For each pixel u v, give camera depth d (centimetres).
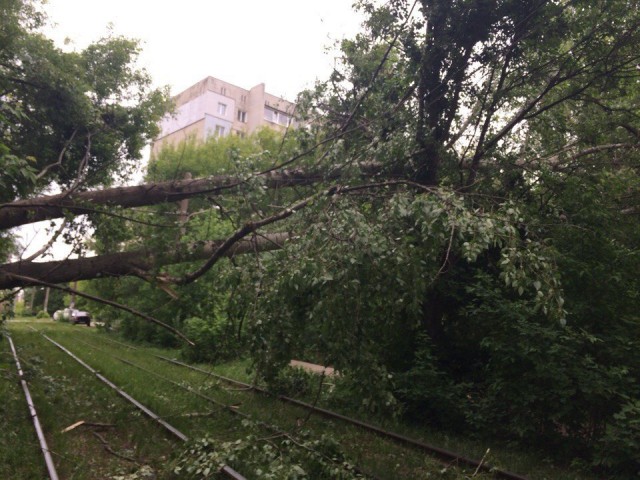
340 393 966
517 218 557
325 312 557
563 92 958
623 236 839
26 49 1127
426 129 855
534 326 701
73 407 812
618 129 994
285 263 611
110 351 1712
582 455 691
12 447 590
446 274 848
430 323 921
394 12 882
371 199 702
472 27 847
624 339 669
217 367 1436
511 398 722
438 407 817
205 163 2659
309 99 903
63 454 588
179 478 532
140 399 884
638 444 574
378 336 805
